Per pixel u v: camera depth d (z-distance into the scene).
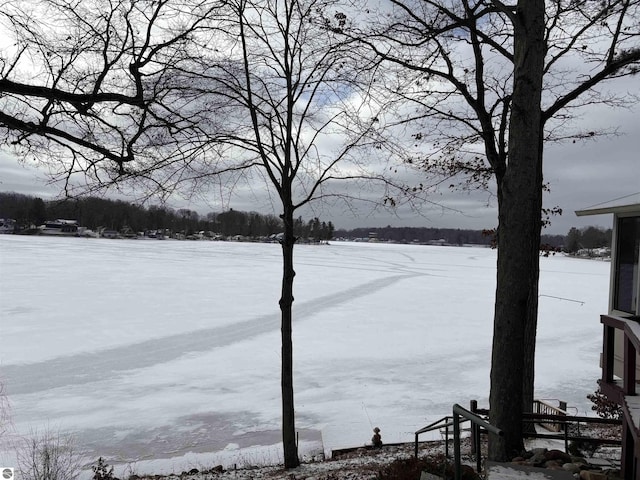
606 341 6.17
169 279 48.19
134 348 22.28
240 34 7.62
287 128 8.55
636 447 3.72
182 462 11.13
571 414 13.47
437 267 83.56
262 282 49.19
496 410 6.21
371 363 20.55
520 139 6.13
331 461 9.52
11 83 5.02
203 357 21.09
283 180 8.70
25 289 38.53
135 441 12.55
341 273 63.88
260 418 14.32
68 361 19.94
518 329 6.16
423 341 24.95
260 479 7.76
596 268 94.06
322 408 15.16
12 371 18.41
